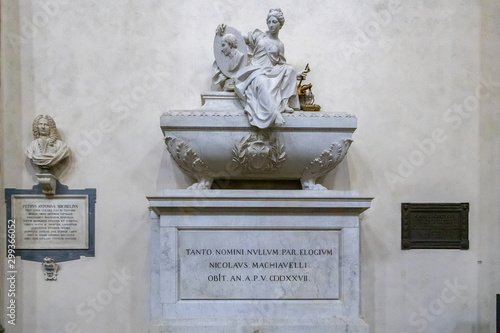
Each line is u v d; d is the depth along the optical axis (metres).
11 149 3.49
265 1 3.66
